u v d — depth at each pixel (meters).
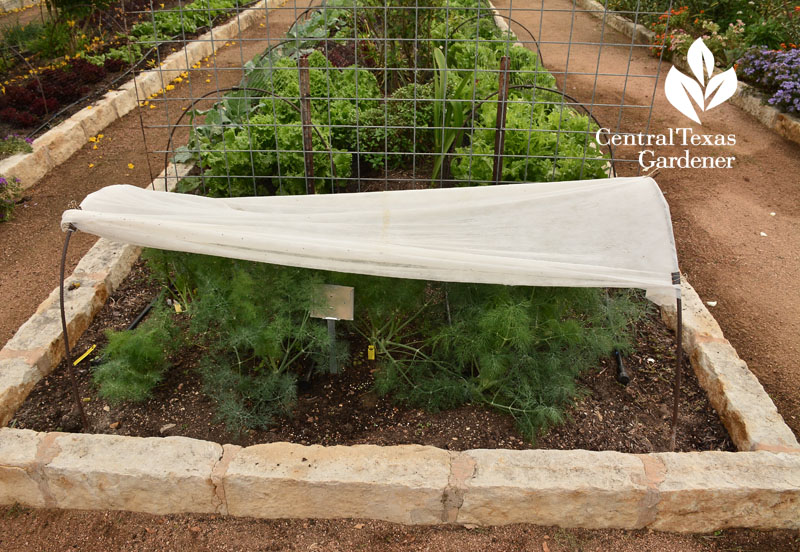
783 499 2.79
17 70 8.75
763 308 4.46
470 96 5.80
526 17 13.05
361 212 3.36
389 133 5.81
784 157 6.86
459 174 5.12
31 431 3.06
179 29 10.84
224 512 2.97
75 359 3.80
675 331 4.06
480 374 3.33
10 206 5.55
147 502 2.96
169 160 6.12
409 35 6.91
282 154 5.06
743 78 8.48
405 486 2.79
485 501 2.83
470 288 3.46
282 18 13.34
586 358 3.61
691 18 10.48
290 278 3.24
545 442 3.26
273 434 3.29
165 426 3.34
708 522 2.88
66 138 6.73
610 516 2.87
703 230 5.44
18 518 2.99
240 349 3.77
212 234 3.07
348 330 3.96
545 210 3.27
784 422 3.24
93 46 9.70
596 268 3.04
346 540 2.87
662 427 3.40
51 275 4.77
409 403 3.45
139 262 4.73
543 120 5.39
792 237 5.33
